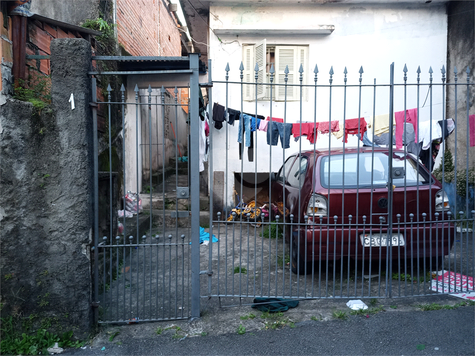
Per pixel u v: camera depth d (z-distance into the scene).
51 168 2.76
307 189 3.89
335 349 2.65
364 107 7.36
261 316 3.12
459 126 6.73
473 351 2.58
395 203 3.65
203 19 8.21
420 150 4.30
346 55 7.33
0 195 2.66
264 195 7.58
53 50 2.75
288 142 4.30
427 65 7.32
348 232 3.43
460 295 3.40
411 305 3.24
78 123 2.76
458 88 6.88
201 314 3.19
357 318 3.04
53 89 2.75
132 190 7.13
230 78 7.36
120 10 6.79
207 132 5.87
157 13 9.77
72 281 2.80
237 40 7.34
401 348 2.64
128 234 4.91
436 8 7.25
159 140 9.26
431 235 3.49
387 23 7.29
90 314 2.90
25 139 2.70
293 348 2.67
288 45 7.38
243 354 2.62
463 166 6.58
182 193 3.07
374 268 4.28
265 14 7.32
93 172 2.94
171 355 2.63
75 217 2.78
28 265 2.76
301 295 3.56
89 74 2.85
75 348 2.76
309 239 3.65
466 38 6.67
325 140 7.25
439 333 2.79
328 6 7.30
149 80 7.12
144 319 3.08
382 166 4.04
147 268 4.41
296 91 7.38
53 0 5.70
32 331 2.79
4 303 2.71
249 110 7.37
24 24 3.02
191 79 3.02
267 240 5.69
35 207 2.75
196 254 3.09
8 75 2.80
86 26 5.57
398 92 7.34
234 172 7.29
